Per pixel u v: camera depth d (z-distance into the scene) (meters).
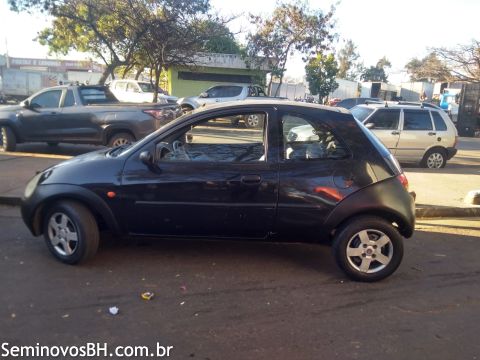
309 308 3.92
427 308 4.00
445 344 3.43
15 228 5.74
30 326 3.48
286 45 27.34
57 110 10.62
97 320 3.60
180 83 28.42
